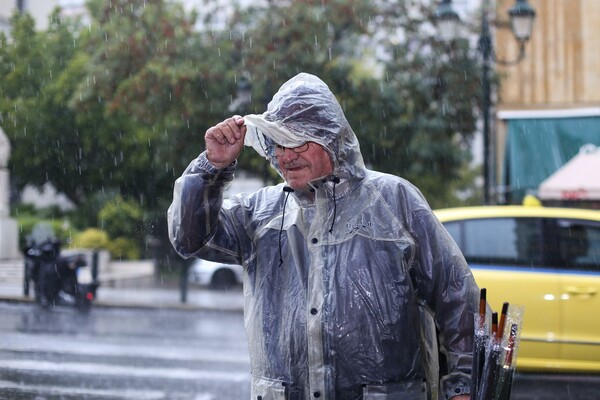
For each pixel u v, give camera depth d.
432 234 3.44
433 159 23.84
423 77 23.73
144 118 23.84
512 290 8.63
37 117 32.09
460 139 26.39
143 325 15.52
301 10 22.55
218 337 13.75
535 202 10.26
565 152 16.52
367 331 3.30
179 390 8.80
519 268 8.73
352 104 23.61
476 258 8.81
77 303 17.95
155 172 30.31
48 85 32.28
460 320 3.41
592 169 15.35
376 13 23.58
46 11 41.22
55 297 18.00
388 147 23.89
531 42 20.08
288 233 3.45
